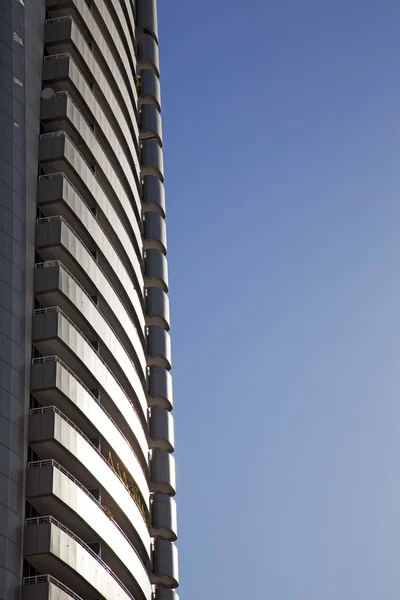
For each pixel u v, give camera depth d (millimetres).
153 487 88125
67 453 59875
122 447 71438
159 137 104625
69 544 57000
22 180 65562
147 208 99938
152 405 91688
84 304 67312
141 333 86312
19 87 69000
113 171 81125
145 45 107688
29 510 57344
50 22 78000
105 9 88812
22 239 63594
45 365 60719
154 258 96750
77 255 68062
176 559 86812
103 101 83000
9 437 56281
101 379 68250
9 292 60531
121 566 68375
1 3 71625
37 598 53062
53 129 72688
